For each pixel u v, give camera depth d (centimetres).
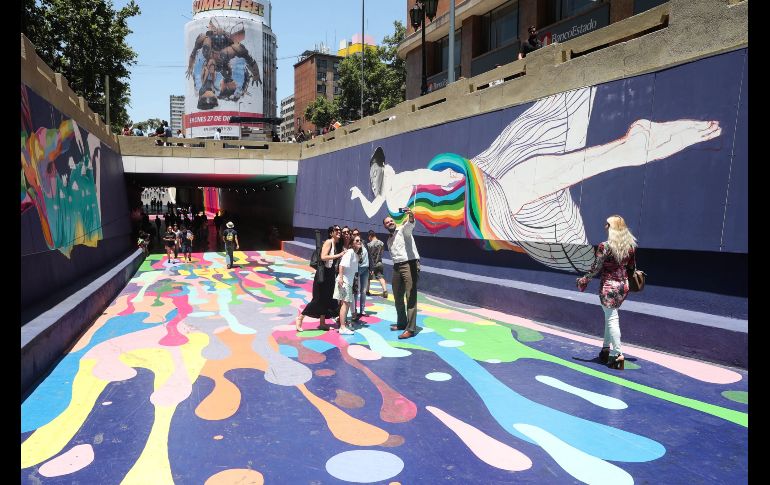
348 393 535
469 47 1956
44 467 373
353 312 897
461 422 456
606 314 613
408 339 773
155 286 1428
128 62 3117
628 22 809
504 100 1070
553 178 923
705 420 452
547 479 354
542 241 952
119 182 2088
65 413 479
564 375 586
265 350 716
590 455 390
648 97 752
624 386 544
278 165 2545
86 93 2942
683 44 710
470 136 1173
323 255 820
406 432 435
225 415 473
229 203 4938
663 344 666
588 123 852
